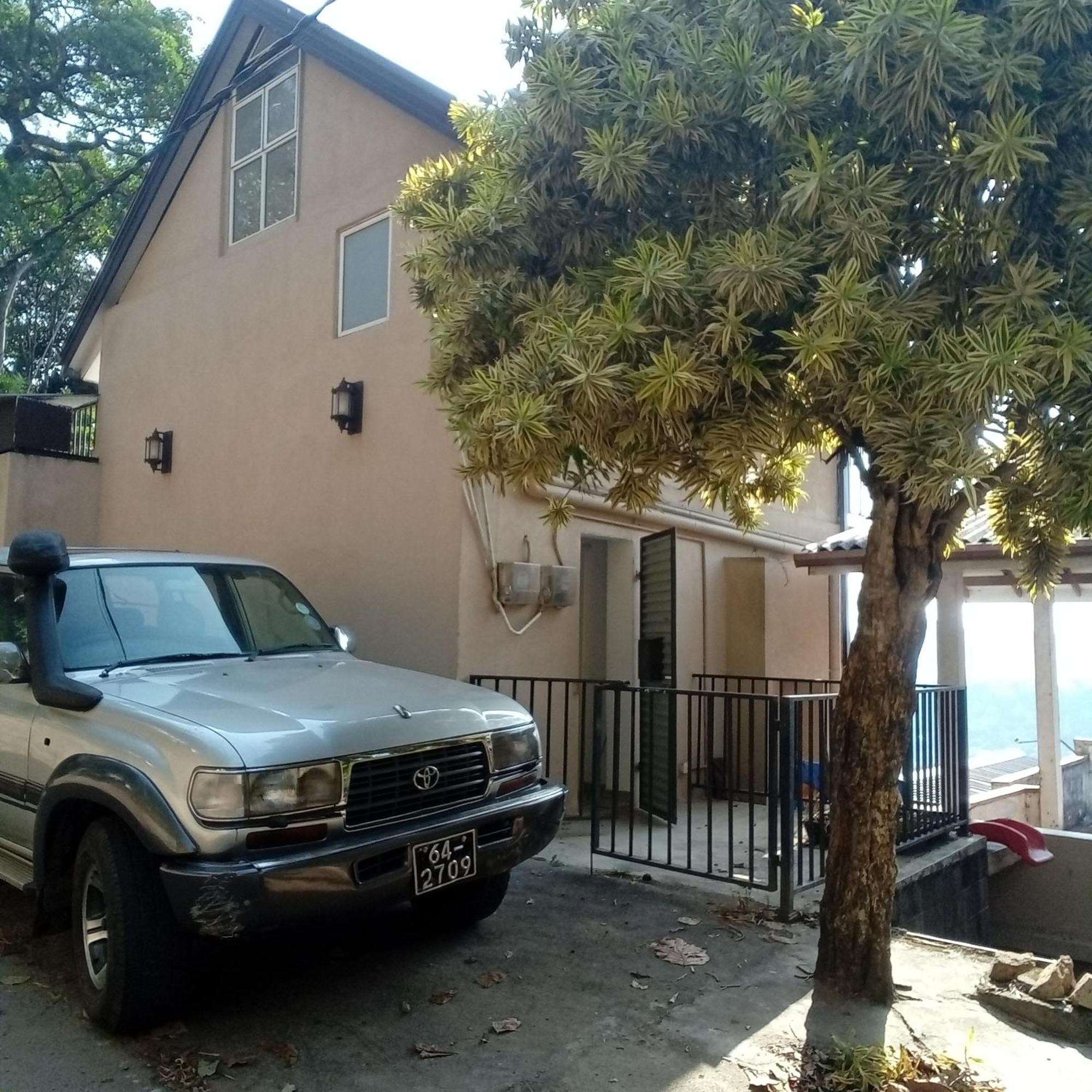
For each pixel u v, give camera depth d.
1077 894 7.56
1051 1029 4.02
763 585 9.98
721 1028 3.92
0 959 4.58
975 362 3.48
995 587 9.82
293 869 3.51
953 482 3.55
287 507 8.90
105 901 3.72
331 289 8.73
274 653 5.23
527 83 4.70
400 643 7.66
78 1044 3.72
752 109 4.22
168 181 10.81
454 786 4.23
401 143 8.28
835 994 4.16
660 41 4.52
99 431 11.57
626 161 4.31
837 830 4.23
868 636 4.16
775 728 5.37
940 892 6.44
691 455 4.38
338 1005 4.08
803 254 3.98
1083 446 3.59
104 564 5.11
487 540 7.50
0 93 20.39
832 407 4.10
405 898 3.90
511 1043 3.78
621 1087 3.46
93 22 20.23
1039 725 9.38
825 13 4.30
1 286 22.33
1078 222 3.82
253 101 10.08
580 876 5.97
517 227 4.68
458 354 4.79
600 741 6.27
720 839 7.07
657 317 4.04
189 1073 3.50
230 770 3.52
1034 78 3.76
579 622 8.65
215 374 9.98
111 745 3.84
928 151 4.00
